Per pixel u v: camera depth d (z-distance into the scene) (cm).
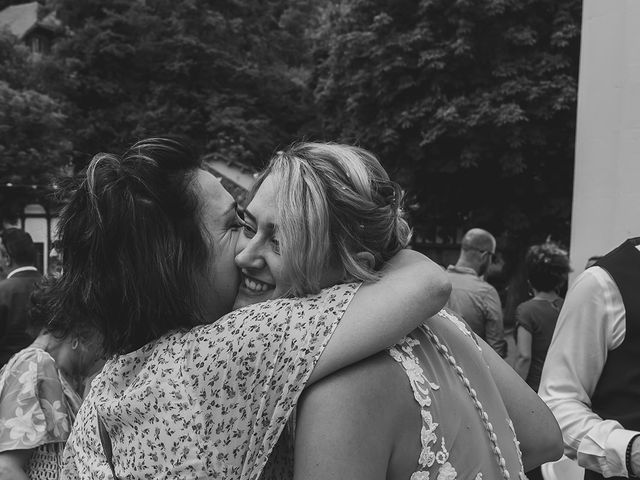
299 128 2084
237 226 109
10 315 381
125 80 1916
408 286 91
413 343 94
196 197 103
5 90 1519
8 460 170
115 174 102
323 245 91
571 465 216
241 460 88
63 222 106
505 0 1226
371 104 1402
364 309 88
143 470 92
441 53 1241
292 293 96
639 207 328
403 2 1344
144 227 98
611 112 346
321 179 92
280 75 2069
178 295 101
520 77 1244
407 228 104
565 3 1262
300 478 82
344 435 81
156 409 92
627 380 163
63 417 177
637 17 328
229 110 1825
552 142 1277
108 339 105
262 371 87
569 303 172
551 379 172
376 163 101
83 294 103
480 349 111
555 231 1366
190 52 1897
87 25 1848
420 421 87
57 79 1848
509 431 101
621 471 152
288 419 91
